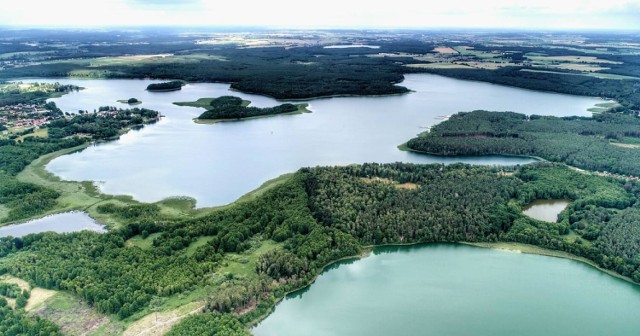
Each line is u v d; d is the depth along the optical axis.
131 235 176.50
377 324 136.50
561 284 156.12
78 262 152.75
